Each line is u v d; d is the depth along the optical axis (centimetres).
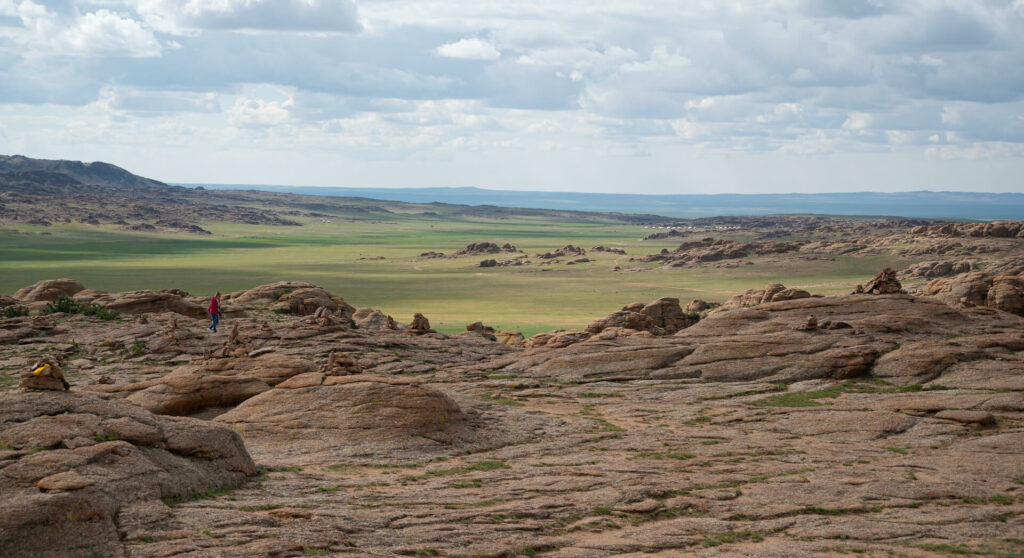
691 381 4666
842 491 2480
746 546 1964
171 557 1577
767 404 4066
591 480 2552
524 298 17562
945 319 5534
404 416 3167
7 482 1742
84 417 2139
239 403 3497
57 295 7494
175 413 3306
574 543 1934
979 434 3309
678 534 2034
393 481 2491
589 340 5659
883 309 5697
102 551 1597
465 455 2995
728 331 5575
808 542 2016
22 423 2044
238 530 1761
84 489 1747
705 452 3086
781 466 2844
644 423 3775
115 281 19525
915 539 2047
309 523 1867
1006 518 2238
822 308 5791
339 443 2961
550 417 3762
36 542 1560
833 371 4553
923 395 3972
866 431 3438
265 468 2517
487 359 5666
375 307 15612
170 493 1977
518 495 2345
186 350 5103
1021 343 4691
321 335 5731
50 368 2273
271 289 8169
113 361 4934
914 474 2708
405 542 1816
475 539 1884
